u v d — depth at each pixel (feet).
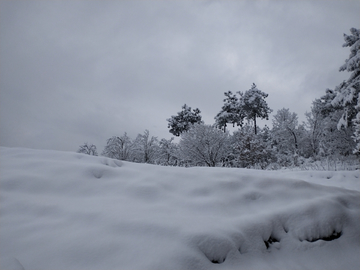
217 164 56.08
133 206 7.79
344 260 7.36
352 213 9.20
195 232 6.42
